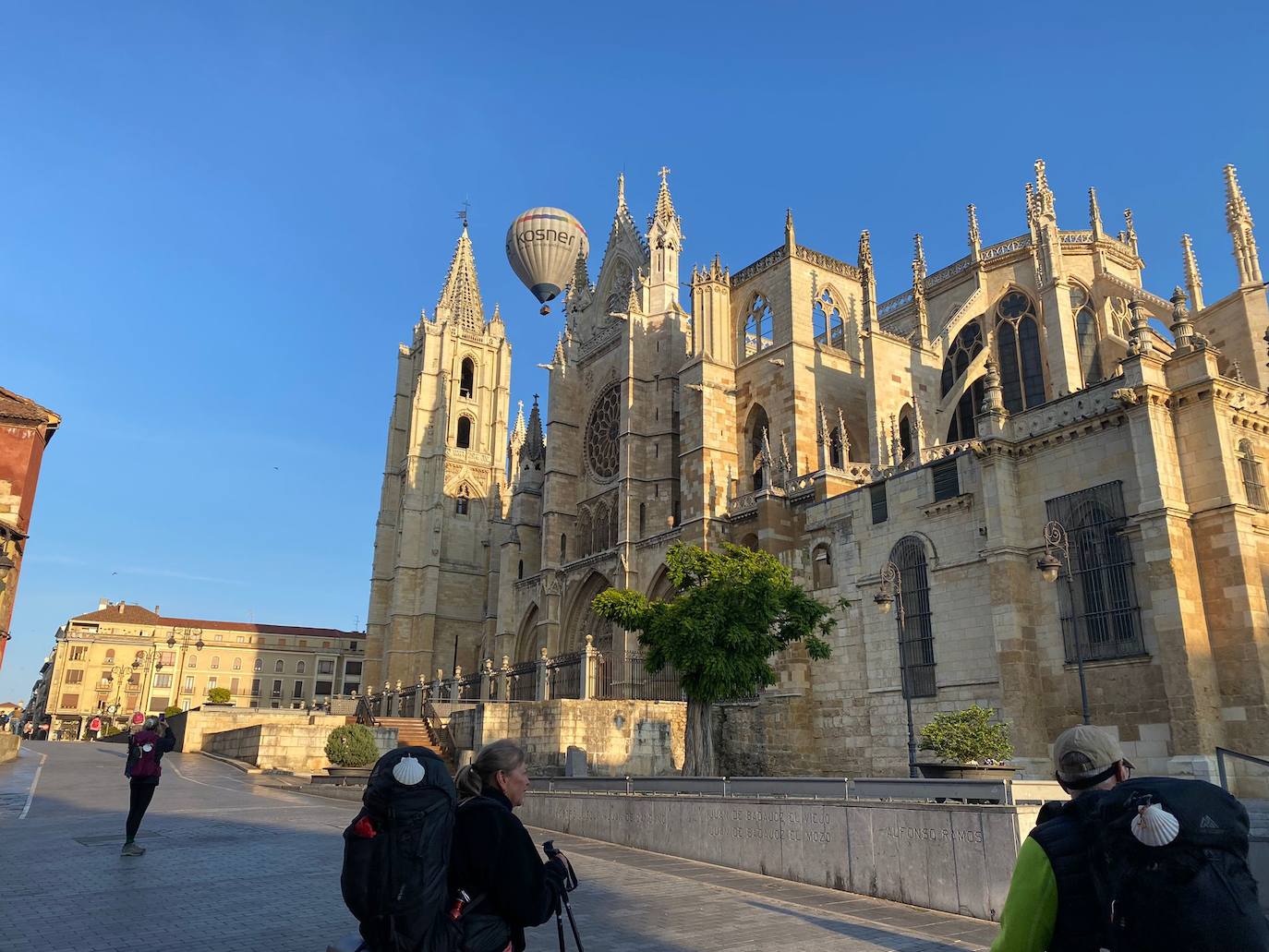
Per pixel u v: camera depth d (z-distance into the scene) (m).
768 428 54.50
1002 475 31.47
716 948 11.49
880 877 15.48
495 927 5.79
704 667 31.92
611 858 19.12
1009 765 27.92
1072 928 4.40
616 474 68.12
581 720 39.53
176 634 134.38
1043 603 30.23
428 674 89.62
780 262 56.12
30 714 157.12
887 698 35.16
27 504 38.25
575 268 79.62
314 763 42.31
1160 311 47.78
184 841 18.11
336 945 6.53
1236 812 4.30
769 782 18.70
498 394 105.62
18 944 10.04
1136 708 27.12
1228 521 26.41
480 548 97.69
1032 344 54.34
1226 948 3.95
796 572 41.22
